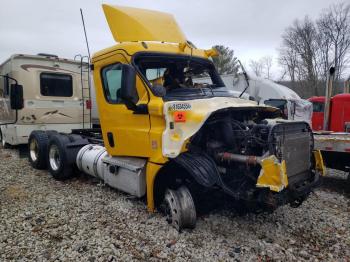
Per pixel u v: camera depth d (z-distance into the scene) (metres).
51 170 6.72
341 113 13.26
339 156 6.26
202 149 4.14
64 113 9.67
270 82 13.45
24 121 9.02
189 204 4.02
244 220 4.44
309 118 14.13
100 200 5.20
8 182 6.43
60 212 4.72
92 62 5.23
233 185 4.00
